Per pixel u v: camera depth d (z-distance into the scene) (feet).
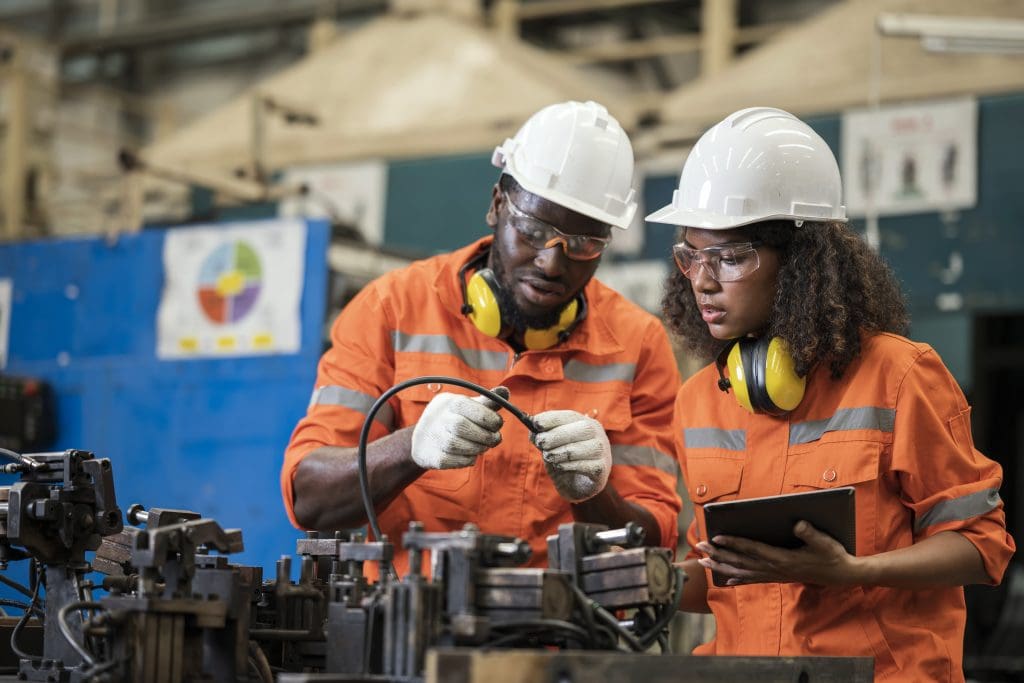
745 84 18.51
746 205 6.23
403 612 4.55
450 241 19.72
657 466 7.37
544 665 4.32
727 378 6.58
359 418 7.06
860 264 6.28
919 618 6.12
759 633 6.32
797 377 6.22
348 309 7.47
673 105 18.88
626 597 4.87
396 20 21.56
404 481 6.47
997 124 16.94
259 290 13.51
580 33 26.84
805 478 6.25
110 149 30.01
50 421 14.11
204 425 13.53
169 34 28.96
